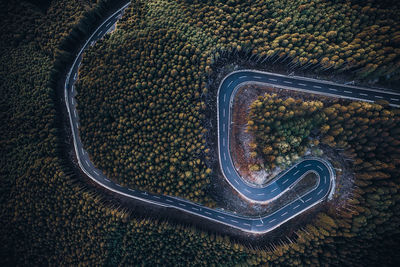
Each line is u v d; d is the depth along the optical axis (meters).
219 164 56.97
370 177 49.56
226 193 56.88
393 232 49.22
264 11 54.44
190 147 52.59
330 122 51.78
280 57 54.00
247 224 57.00
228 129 57.38
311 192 55.69
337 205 53.66
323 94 56.19
